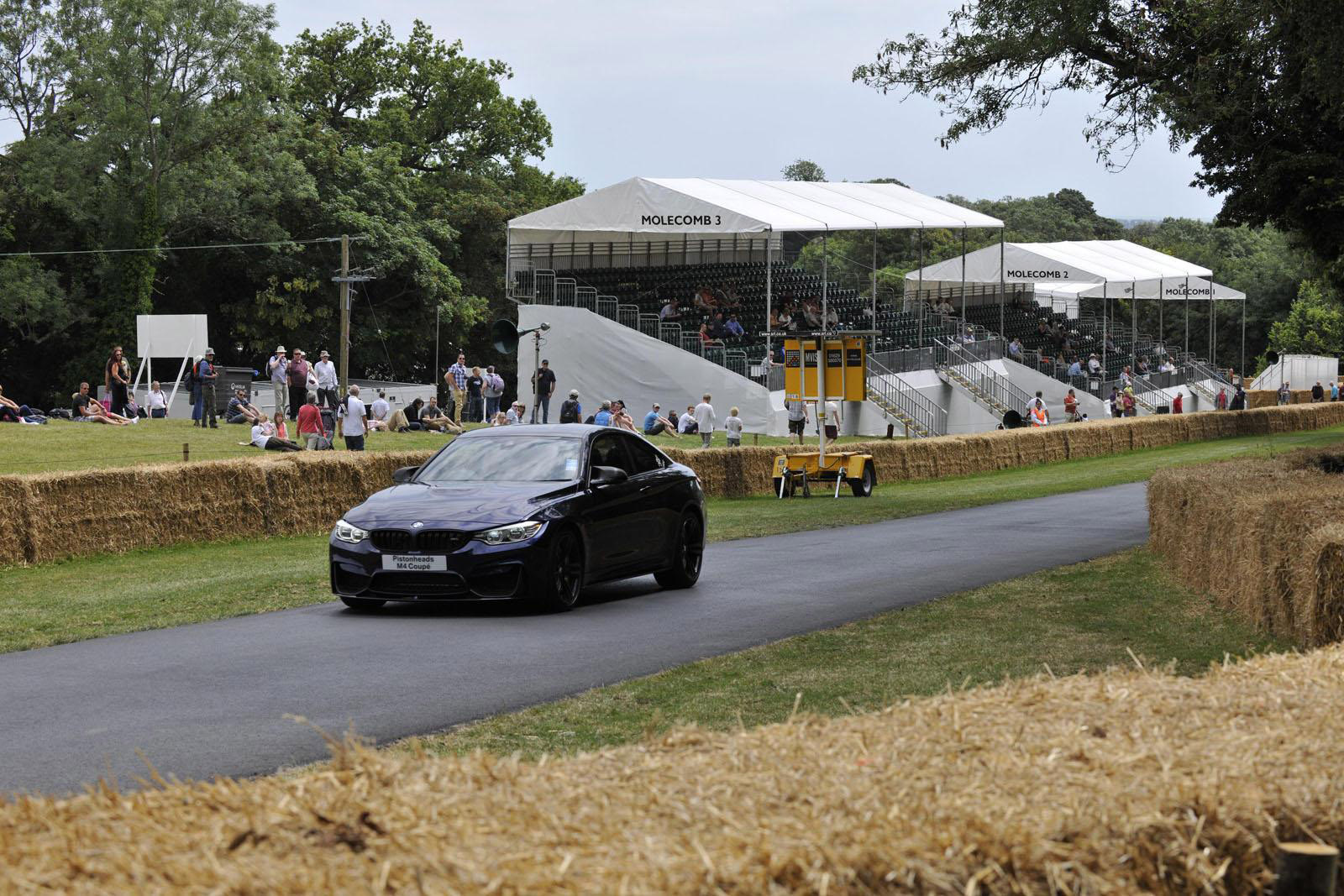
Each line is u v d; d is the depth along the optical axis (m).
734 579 14.83
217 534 19.20
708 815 3.04
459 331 67.88
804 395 29.89
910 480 35.12
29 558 16.81
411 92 75.38
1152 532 16.56
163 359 56.50
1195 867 3.04
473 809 3.07
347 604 12.82
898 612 11.88
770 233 43.66
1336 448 19.14
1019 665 9.24
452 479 13.29
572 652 10.12
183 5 57.06
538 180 78.50
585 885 2.60
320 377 36.00
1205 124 20.81
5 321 58.00
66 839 2.83
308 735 7.37
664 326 47.78
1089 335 74.62
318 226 62.91
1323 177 20.94
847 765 3.42
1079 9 19.97
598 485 13.08
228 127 60.12
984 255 65.50
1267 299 103.25
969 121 22.39
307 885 2.55
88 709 8.10
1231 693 4.31
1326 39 16.94
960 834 2.87
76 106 57.78
